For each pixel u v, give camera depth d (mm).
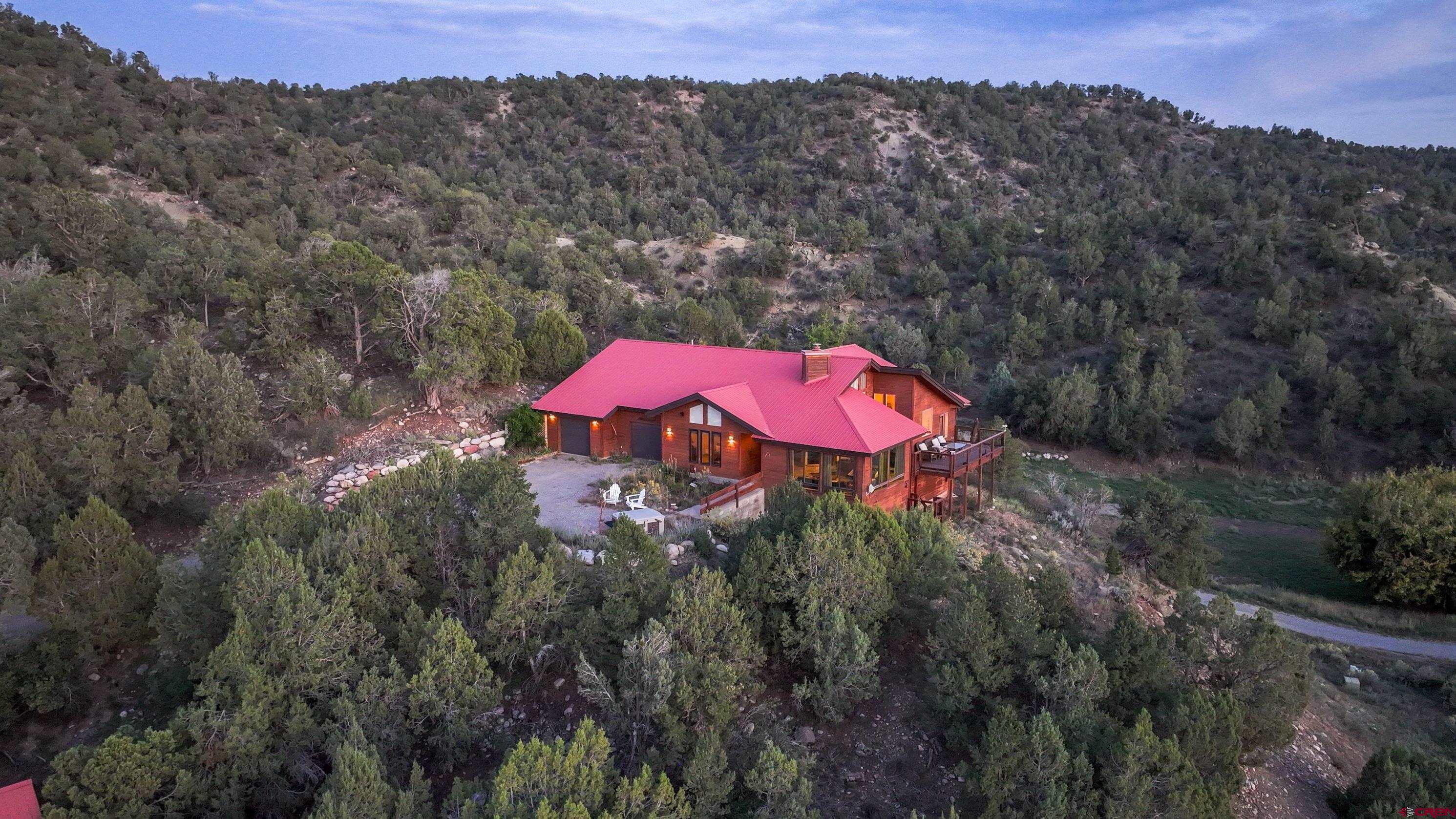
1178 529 29172
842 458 27094
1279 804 16453
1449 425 47906
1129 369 56500
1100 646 17531
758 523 20703
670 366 34844
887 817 14039
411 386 34062
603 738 12688
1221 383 56469
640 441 33094
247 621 14375
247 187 67125
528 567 16828
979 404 58969
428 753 15070
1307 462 50031
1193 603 19016
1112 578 27172
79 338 28547
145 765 12500
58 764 12172
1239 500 46844
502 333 35500
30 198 44250
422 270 53844
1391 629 28969
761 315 69562
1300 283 64250
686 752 13891
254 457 28688
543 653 16672
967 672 15633
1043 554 27594
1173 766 13664
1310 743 19203
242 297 33906
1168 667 16812
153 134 71125
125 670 19500
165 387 26797
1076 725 14547
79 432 23938
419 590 17297
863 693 15977
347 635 15094
